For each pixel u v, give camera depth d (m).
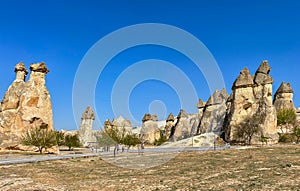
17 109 61.22
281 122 89.38
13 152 55.66
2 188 20.95
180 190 18.91
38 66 64.62
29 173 29.30
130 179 24.44
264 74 82.31
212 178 23.34
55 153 59.94
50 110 64.56
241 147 63.56
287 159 35.16
